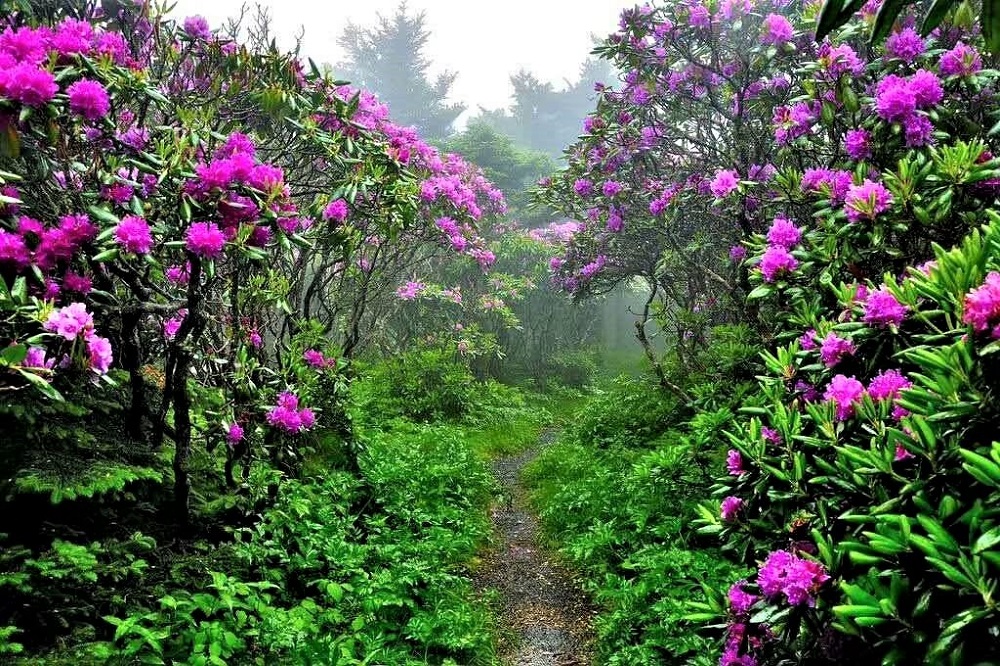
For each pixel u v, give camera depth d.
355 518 4.56
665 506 4.87
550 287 15.00
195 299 3.48
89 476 3.09
